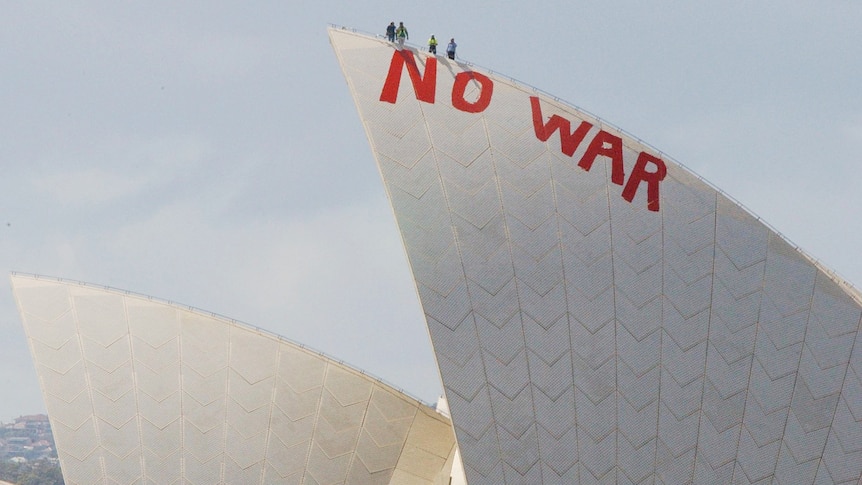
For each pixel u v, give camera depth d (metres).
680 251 51.97
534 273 50.16
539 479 47.78
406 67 53.22
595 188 52.31
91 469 56.84
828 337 51.62
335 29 53.97
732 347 50.84
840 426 50.53
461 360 48.31
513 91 54.09
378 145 50.75
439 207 50.19
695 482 49.03
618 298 50.62
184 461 56.75
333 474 56.91
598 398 49.12
